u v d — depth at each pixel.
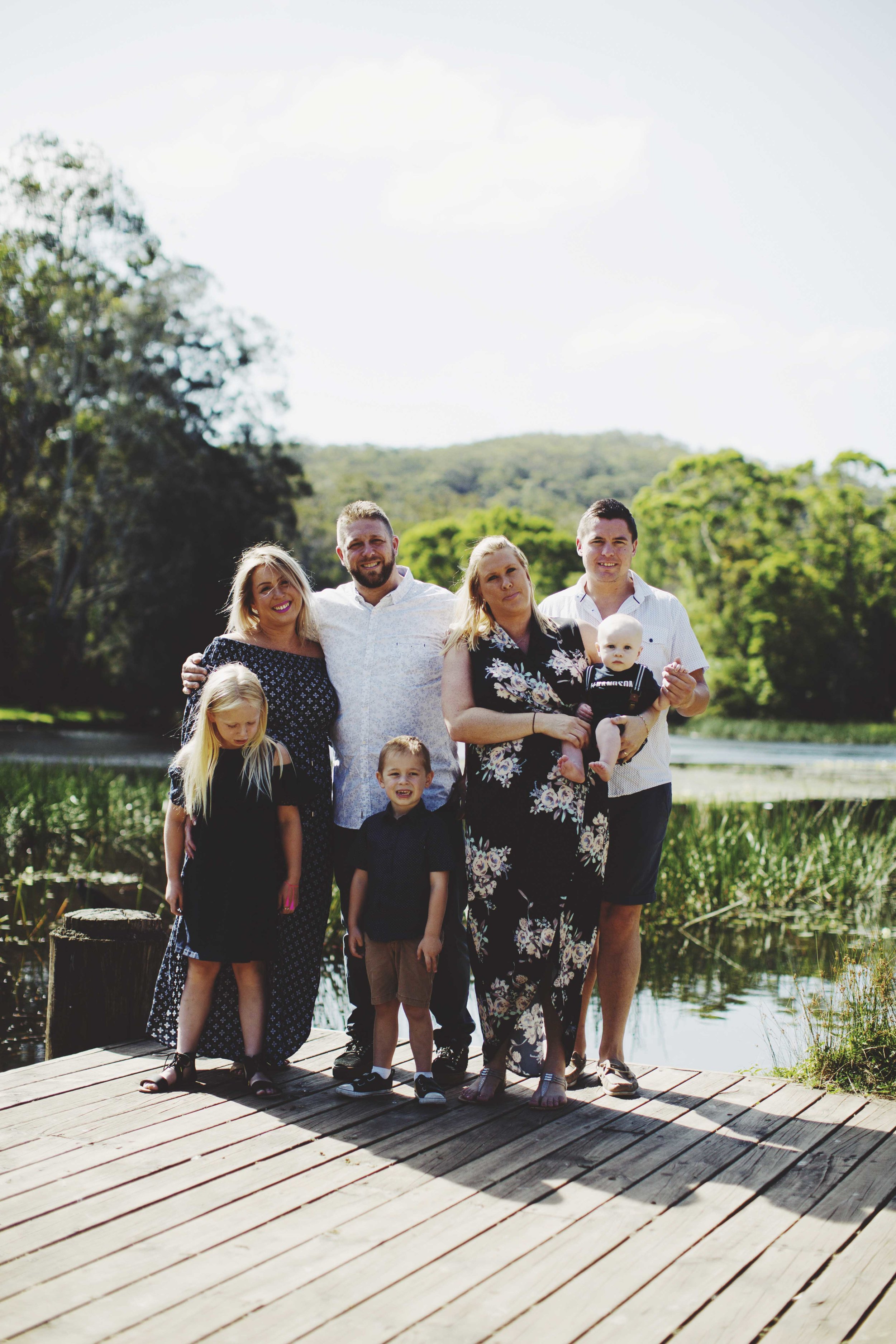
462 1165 2.78
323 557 45.06
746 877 8.38
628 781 3.45
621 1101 3.29
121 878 8.66
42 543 33.50
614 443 148.75
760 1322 2.07
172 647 33.34
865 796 15.02
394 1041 3.34
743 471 49.97
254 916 3.27
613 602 3.61
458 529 54.66
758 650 46.62
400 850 3.27
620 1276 2.23
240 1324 2.04
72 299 29.98
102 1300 2.11
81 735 26.66
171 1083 3.32
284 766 3.33
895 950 4.86
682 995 5.88
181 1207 2.52
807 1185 2.68
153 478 31.11
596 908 3.21
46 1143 2.89
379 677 3.47
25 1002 5.54
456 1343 1.98
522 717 3.11
